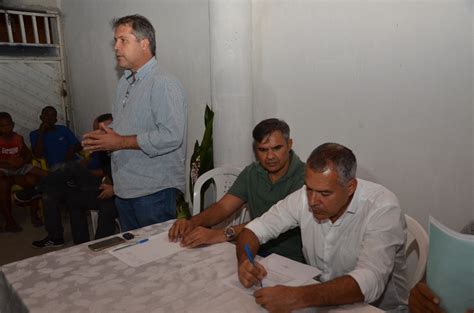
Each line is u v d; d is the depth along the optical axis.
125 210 2.15
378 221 1.21
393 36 1.79
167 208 2.09
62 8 4.49
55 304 1.05
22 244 3.18
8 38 4.22
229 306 1.03
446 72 1.66
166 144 1.92
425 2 1.67
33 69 4.44
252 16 2.36
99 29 3.85
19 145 3.57
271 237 1.44
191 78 2.88
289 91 2.27
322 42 2.06
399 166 1.88
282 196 1.71
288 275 1.18
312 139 2.21
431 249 0.93
